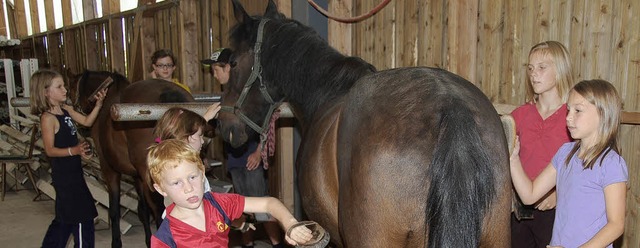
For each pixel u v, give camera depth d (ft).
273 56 8.13
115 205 13.35
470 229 4.54
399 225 4.89
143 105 9.30
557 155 6.61
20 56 46.37
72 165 11.06
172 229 5.78
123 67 27.17
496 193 4.82
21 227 16.42
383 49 13.25
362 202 5.11
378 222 4.99
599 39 8.88
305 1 13.61
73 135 11.43
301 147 7.22
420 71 5.65
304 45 7.80
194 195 5.55
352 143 5.41
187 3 19.86
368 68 7.17
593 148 5.87
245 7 16.33
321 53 7.64
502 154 4.98
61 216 11.11
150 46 23.70
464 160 4.60
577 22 9.18
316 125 6.80
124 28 26.53
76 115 12.84
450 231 4.49
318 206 6.48
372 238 5.07
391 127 5.03
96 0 31.37
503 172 4.93
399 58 12.80
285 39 8.03
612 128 5.78
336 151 5.96
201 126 7.71
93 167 19.56
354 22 14.14
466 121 4.77
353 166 5.27
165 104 9.48
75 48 34.88
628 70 8.54
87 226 11.41
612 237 5.60
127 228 15.65
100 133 12.64
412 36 12.34
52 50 39.37
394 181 4.86
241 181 12.63
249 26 8.65
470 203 4.56
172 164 5.48
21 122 25.21
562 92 7.20
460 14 10.91
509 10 10.37
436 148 4.68
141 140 11.01
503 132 5.23
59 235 11.24
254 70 8.46
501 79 10.69
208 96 13.39
